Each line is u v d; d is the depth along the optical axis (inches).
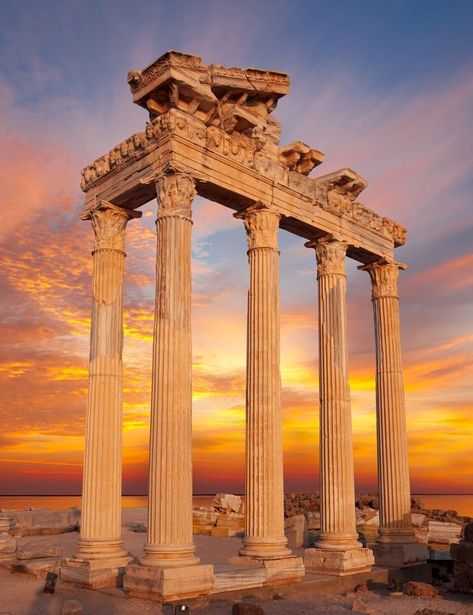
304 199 1086.4
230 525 1699.1
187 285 875.4
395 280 1282.0
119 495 935.7
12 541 1080.2
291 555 934.4
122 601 788.0
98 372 954.1
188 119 913.5
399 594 962.7
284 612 809.5
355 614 818.2
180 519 810.8
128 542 1412.4
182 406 837.2
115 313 987.3
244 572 866.1
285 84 1037.2
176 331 850.8
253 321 983.6
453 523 1550.2
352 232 1184.8
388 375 1235.2
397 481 1186.6
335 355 1106.7
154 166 913.5
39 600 814.5
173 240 874.8
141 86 918.4
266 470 935.7
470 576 978.1
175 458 819.4
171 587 773.3
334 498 1056.2
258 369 964.0
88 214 1035.3
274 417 953.5
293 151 1074.1
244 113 970.7
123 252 1020.5
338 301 1128.8
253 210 1010.7
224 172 955.3
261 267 997.2
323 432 1089.4
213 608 781.9
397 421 1213.7
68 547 1268.5
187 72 895.7
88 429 940.6
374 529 1519.4
